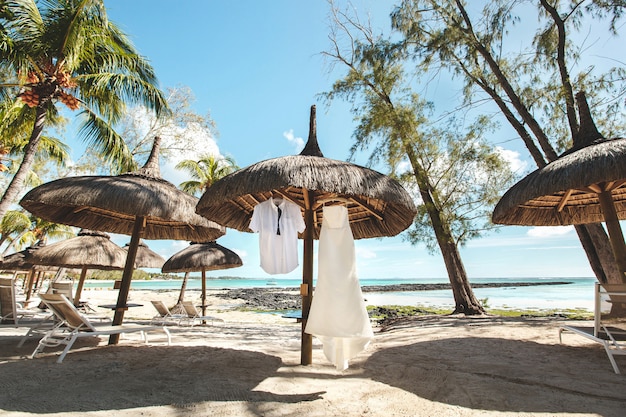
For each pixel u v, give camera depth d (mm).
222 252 9875
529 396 2516
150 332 6242
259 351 4316
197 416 2164
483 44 9688
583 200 5664
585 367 3324
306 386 2844
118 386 2717
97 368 3223
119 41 9742
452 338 5160
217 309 17594
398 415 2230
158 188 4148
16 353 3914
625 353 3102
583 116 4461
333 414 2248
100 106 9477
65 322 3783
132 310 14578
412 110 9305
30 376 2936
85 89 8797
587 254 7746
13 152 12172
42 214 4766
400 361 3771
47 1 7707
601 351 4000
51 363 3393
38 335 4852
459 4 10023
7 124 9383
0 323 4379
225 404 2379
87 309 12766
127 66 9422
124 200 3701
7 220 16484
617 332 3250
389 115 9188
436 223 9547
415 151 9617
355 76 10438
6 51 7461
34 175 15438
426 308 16891
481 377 3016
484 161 9195
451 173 9602
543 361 3598
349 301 2967
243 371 3252
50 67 7688
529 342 4633
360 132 9734
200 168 15297
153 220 5719
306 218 3916
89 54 8625
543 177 3826
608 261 7254
